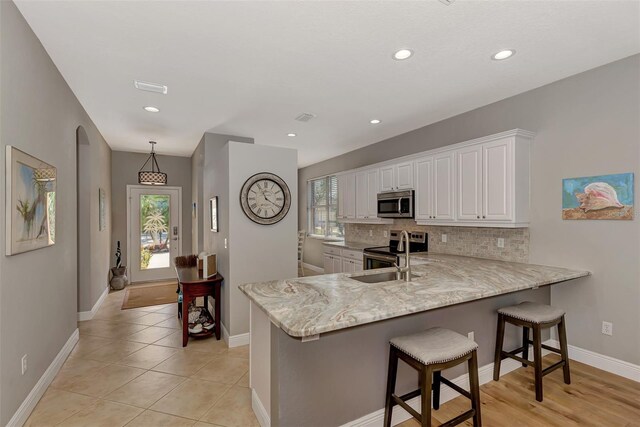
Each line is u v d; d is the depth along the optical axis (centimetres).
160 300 511
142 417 212
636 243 251
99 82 294
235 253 332
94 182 439
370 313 157
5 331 182
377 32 216
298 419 171
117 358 300
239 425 204
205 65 262
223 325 351
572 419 207
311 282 224
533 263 314
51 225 252
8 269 185
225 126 438
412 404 212
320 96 330
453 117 394
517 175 304
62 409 220
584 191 278
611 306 265
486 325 253
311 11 193
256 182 343
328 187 709
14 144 191
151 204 664
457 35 220
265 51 240
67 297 302
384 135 486
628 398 229
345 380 186
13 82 189
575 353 288
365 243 559
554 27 212
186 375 269
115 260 631
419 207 405
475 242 371
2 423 179
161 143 555
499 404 223
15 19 190
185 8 189
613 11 195
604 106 266
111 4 186
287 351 168
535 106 312
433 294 191
